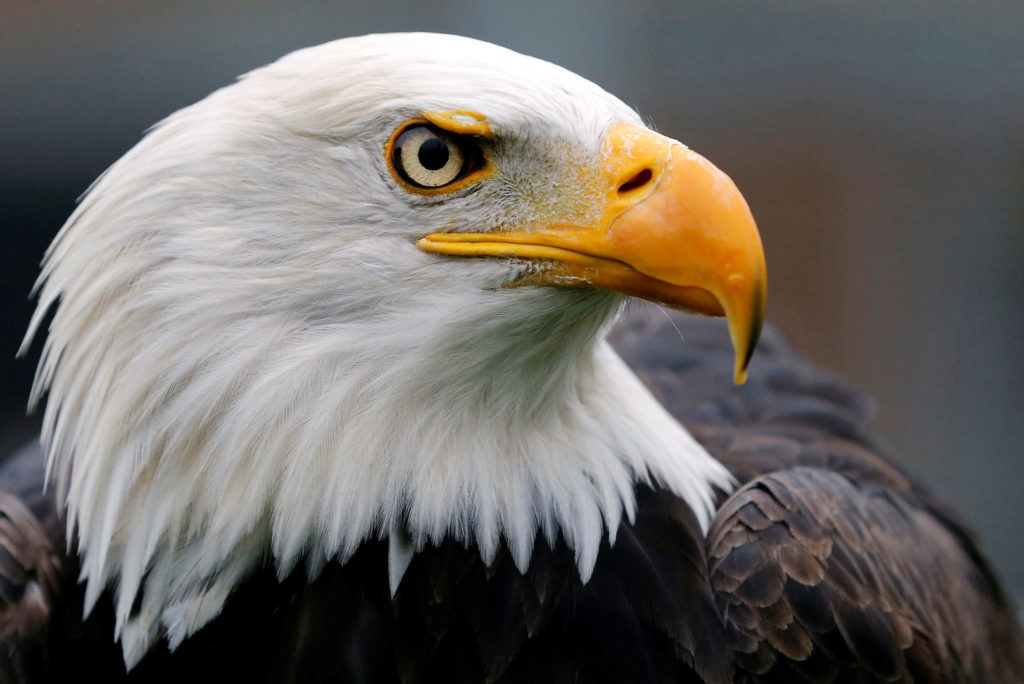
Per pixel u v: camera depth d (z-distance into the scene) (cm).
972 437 1516
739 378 501
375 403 529
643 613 558
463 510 545
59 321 551
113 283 528
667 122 1525
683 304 512
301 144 519
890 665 590
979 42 1531
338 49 532
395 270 520
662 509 582
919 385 1544
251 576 552
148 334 523
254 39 1419
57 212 1380
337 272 520
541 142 515
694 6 1502
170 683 555
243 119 526
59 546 624
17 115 1383
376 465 534
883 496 696
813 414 821
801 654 561
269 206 520
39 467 746
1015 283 1538
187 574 546
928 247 1562
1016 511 1477
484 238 522
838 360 1556
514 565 550
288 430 524
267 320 522
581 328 539
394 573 541
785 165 1555
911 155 1559
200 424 523
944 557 710
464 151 516
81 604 600
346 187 518
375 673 544
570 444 562
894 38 1539
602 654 552
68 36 1398
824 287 1569
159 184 527
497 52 530
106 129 1398
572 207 516
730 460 702
